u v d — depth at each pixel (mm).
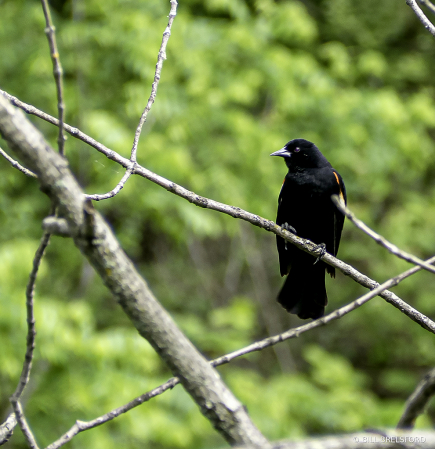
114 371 10016
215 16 16547
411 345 17688
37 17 13289
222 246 18812
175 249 17875
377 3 18766
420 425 11367
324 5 18828
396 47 19578
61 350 9359
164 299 16750
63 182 1906
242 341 13664
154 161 12273
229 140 14336
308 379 16484
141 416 9695
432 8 3490
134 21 12789
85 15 13961
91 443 9594
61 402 10039
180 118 13234
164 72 12734
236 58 14336
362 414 12859
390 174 18094
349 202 16844
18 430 10148
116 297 1909
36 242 12703
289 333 3100
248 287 18719
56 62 2490
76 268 14266
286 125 15266
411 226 17188
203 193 13555
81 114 13328
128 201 13328
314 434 13211
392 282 2994
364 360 18984
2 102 1909
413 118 15383
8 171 13328
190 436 10328
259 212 13828
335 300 18047
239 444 1909
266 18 14508
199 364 1943
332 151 14789
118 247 1926
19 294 9062
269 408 11594
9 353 9078
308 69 14172
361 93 15438
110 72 14195
